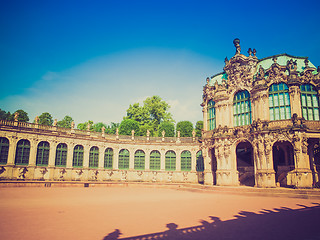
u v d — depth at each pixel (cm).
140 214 1722
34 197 2625
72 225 1370
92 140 5562
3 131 4347
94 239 1105
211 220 1530
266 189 3198
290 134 3419
